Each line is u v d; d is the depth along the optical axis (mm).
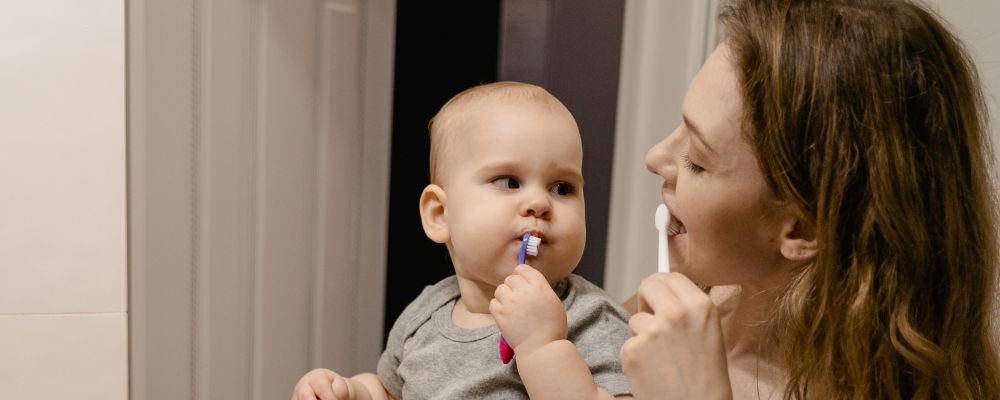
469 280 832
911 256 616
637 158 1392
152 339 1355
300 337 1473
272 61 1361
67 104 1247
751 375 773
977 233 653
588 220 1710
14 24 1201
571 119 812
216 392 1416
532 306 682
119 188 1295
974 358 673
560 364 662
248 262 1405
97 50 1246
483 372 770
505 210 766
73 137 1258
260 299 1423
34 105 1231
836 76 608
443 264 1807
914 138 614
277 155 1392
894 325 621
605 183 1683
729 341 802
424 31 1713
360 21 1427
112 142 1278
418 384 811
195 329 1386
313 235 1455
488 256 773
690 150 681
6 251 1257
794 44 621
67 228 1280
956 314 641
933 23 639
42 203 1261
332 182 1451
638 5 1361
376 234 1515
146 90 1286
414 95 1734
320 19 1391
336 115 1433
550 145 776
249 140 1371
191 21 1301
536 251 748
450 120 842
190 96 1318
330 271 1479
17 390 1299
